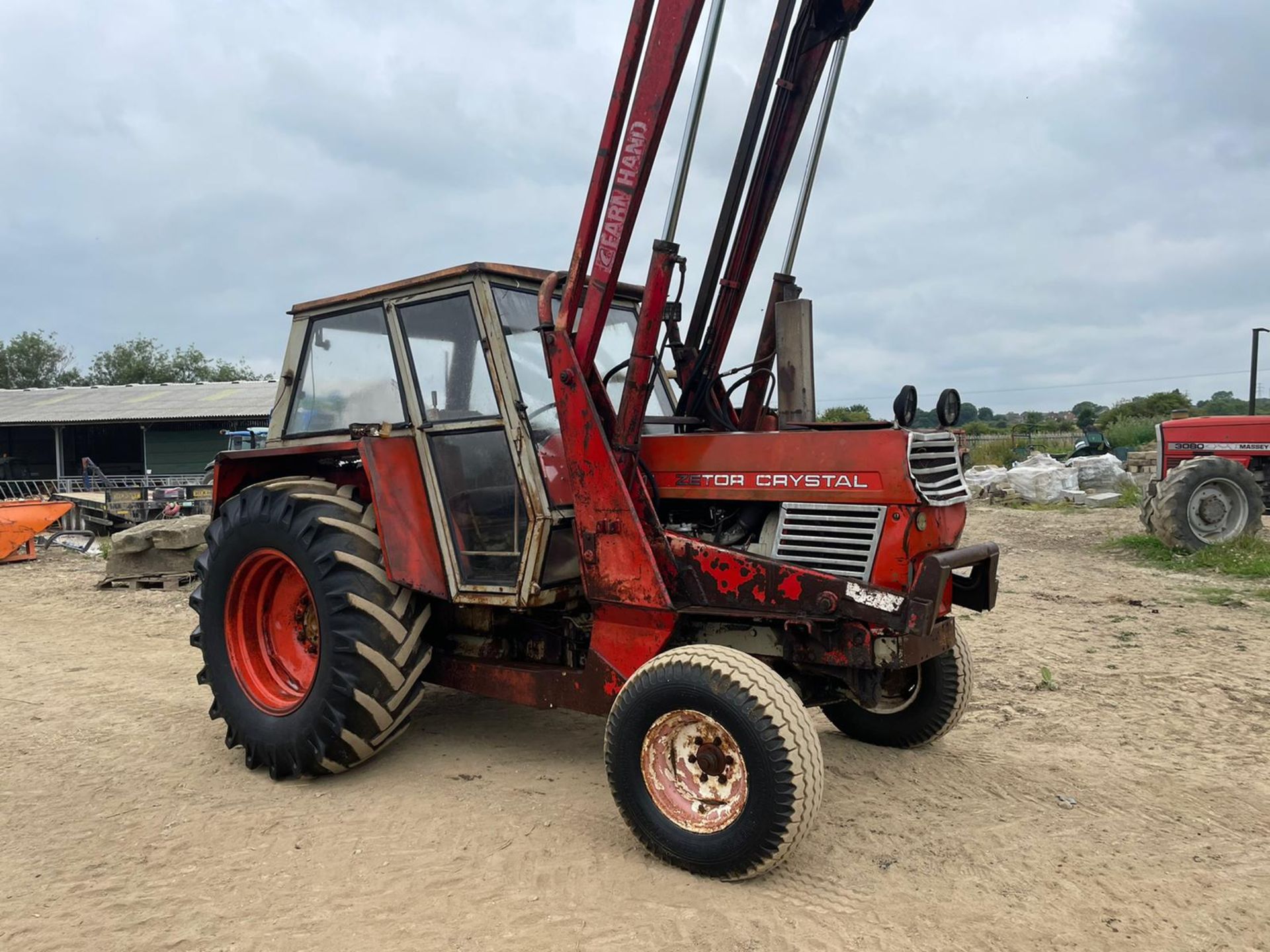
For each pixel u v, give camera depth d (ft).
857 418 12.59
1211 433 34.60
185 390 86.79
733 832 9.29
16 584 31.27
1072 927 8.70
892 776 12.42
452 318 12.39
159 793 12.14
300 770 12.28
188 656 20.31
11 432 88.53
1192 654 18.88
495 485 11.93
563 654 12.66
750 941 8.43
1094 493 48.08
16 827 11.06
